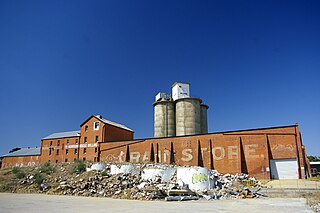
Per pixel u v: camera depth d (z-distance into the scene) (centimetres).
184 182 2666
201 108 5469
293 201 2005
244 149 3734
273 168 3509
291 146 3441
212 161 3938
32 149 7525
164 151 4412
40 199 2139
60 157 6144
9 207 1602
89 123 5819
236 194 2431
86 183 2747
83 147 5759
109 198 2270
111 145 5103
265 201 2027
